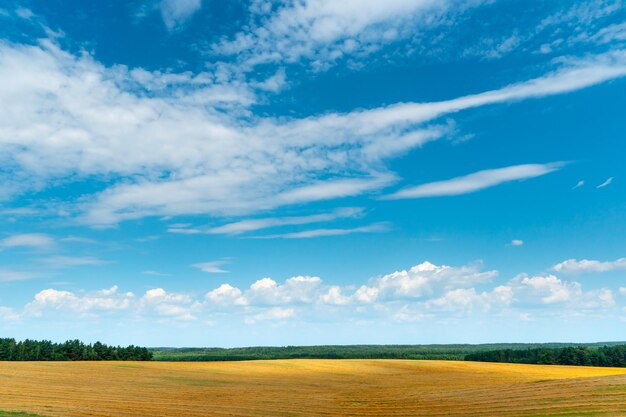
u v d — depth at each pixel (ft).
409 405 144.15
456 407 130.93
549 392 140.87
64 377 234.79
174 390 203.72
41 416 110.93
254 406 149.89
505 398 140.26
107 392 185.16
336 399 171.73
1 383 196.24
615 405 103.24
